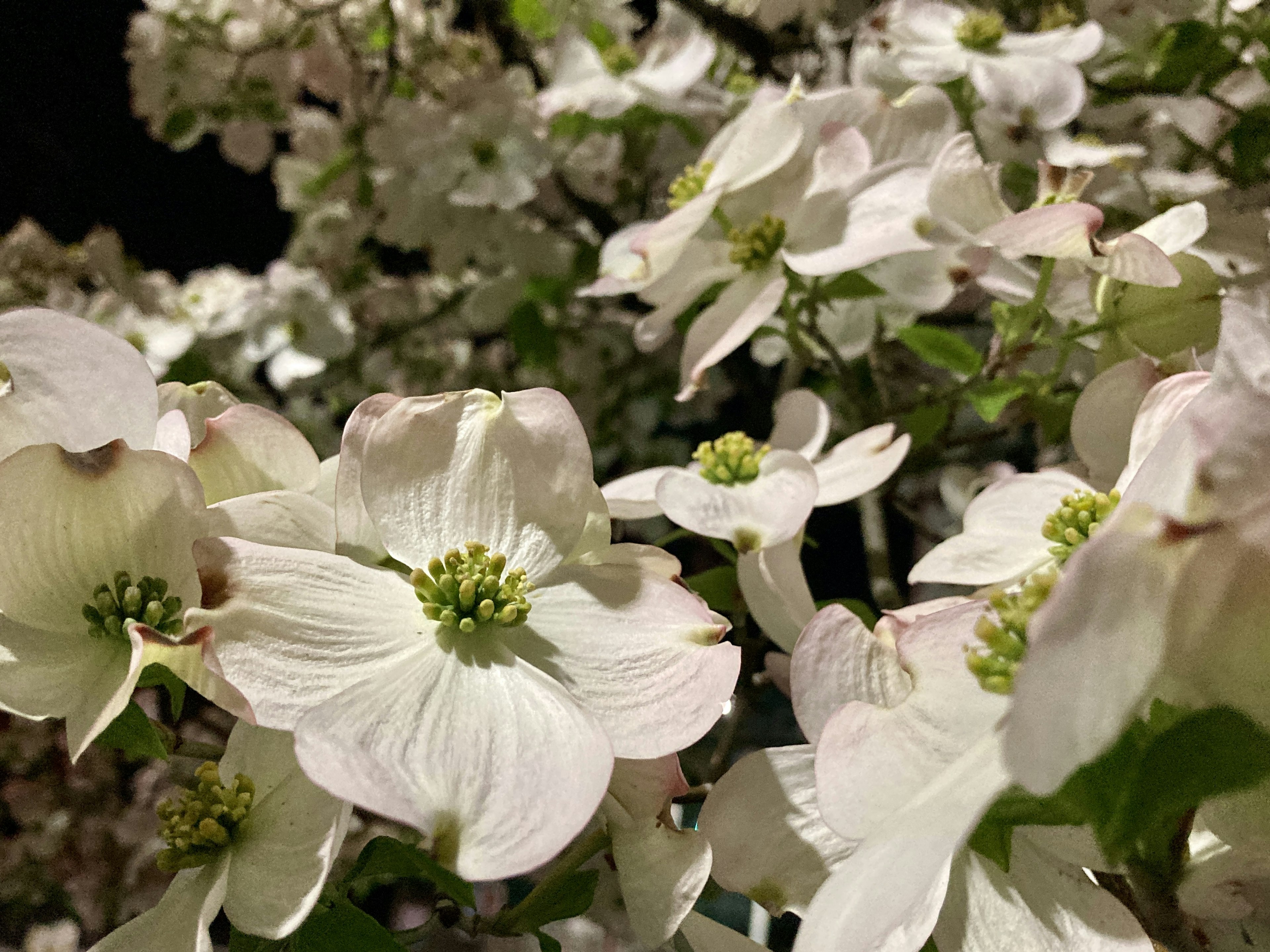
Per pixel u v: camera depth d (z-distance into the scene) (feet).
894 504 1.24
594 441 1.94
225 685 0.46
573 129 1.57
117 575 0.55
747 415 1.89
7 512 0.51
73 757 0.48
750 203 0.91
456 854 0.44
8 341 0.57
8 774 1.36
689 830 0.54
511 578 0.54
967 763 0.41
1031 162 1.10
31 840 1.37
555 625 0.55
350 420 0.58
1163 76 1.19
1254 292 0.43
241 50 1.69
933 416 1.04
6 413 0.56
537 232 1.64
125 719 0.52
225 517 0.56
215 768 0.54
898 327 1.08
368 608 0.54
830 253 0.85
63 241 2.06
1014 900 0.49
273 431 0.62
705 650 0.53
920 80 1.05
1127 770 0.38
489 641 0.54
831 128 0.89
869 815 0.47
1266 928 0.49
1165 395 0.57
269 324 1.82
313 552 0.55
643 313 1.79
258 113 1.77
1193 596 0.34
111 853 1.42
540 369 1.77
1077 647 0.32
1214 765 0.37
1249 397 0.33
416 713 0.49
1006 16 1.32
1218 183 1.07
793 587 0.75
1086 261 0.71
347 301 1.98
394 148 1.54
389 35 1.65
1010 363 0.96
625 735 0.51
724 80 1.72
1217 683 0.36
